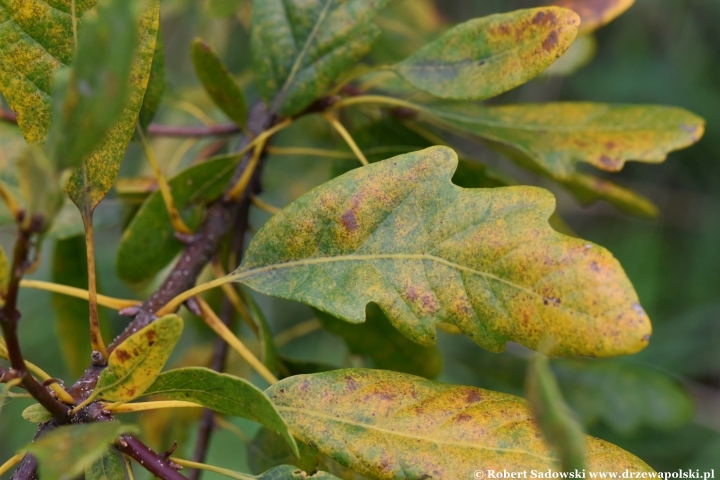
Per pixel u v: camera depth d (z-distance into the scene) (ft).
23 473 0.99
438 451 1.00
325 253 1.03
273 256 1.04
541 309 0.99
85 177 1.01
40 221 0.90
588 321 0.98
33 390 0.96
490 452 1.00
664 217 2.34
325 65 1.14
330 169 1.23
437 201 1.02
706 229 2.28
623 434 1.35
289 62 1.15
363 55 1.14
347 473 1.09
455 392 1.02
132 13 0.88
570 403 1.36
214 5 1.26
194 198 1.17
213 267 1.18
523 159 1.26
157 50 1.10
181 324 0.96
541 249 0.99
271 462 1.18
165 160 1.49
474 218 1.01
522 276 0.99
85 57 0.88
